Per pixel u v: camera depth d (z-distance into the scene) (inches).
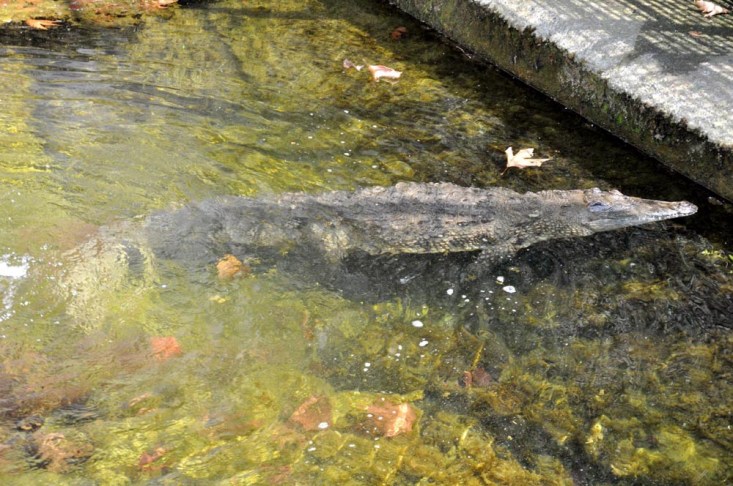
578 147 242.7
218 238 220.5
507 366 210.4
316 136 240.2
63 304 211.0
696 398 207.9
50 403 201.8
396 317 215.2
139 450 198.8
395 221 224.4
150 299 212.7
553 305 217.9
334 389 206.4
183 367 206.4
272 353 209.0
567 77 248.2
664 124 236.4
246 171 231.5
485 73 259.8
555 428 204.5
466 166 237.1
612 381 209.3
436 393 207.0
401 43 267.1
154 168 230.2
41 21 262.2
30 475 195.9
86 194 224.7
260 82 251.6
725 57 241.6
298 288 216.8
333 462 199.5
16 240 216.8
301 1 279.6
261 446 200.2
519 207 227.8
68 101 241.1
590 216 227.0
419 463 200.2
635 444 203.5
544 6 253.8
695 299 218.8
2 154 229.1
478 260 224.2
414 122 245.8
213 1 276.8
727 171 231.1
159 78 249.4
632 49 244.1
